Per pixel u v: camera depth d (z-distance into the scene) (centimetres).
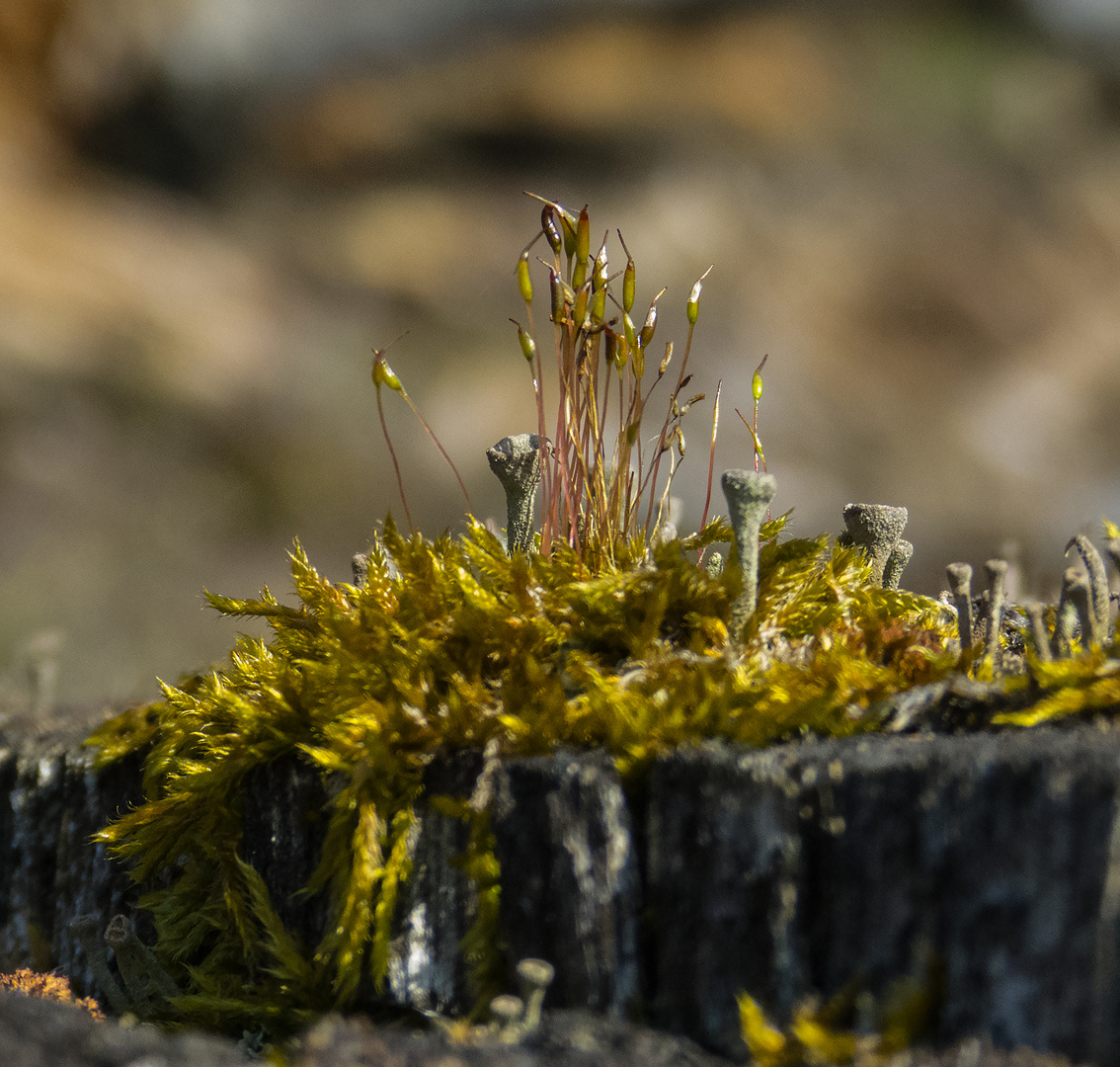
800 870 35
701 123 216
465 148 216
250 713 36
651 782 35
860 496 150
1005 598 39
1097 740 34
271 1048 35
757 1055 34
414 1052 34
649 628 36
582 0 235
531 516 37
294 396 153
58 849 38
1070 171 222
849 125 221
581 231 36
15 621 89
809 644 36
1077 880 34
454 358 167
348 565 128
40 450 130
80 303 154
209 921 36
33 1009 35
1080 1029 34
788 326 175
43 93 187
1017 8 241
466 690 35
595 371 37
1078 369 183
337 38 220
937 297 189
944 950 34
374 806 35
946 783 34
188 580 111
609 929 35
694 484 129
